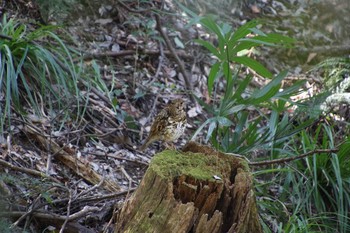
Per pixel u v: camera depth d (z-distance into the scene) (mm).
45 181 9711
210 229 6820
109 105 12281
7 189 9047
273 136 10859
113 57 13617
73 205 9438
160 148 12109
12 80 10531
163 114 9359
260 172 10516
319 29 16047
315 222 10852
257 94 10273
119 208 8000
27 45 11195
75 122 11461
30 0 13258
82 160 10648
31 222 8992
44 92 11289
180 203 6809
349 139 11406
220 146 10969
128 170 11156
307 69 15445
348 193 11367
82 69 11922
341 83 13297
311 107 11742
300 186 11266
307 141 11508
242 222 6918
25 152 10406
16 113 10914
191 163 7215
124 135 11828
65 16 13602
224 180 7059
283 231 10328
